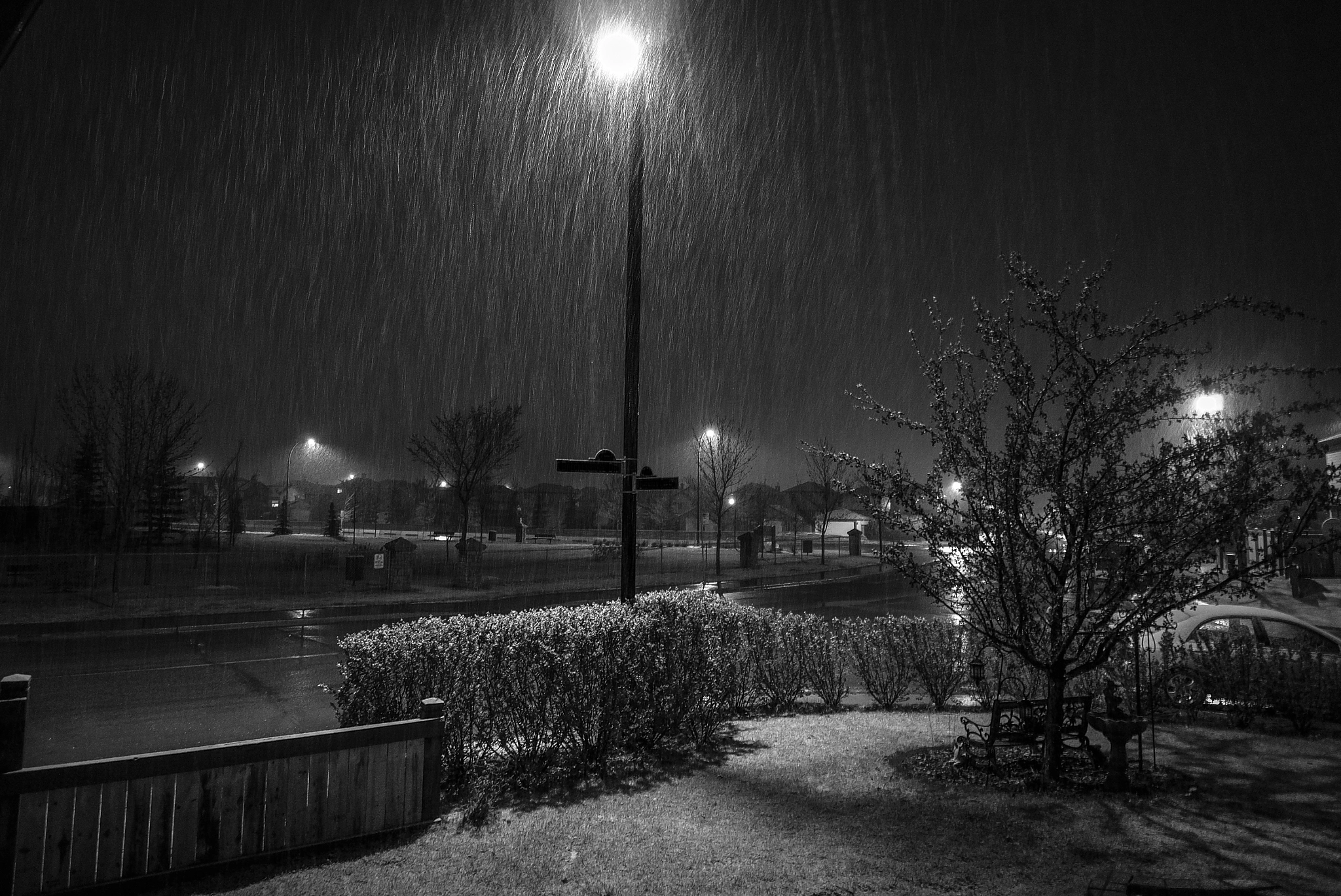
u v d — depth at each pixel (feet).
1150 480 19.53
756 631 30.89
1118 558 19.88
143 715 31.50
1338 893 13.19
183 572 91.25
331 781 16.90
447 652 20.70
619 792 19.76
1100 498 19.42
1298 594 52.54
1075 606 20.15
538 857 15.72
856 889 13.93
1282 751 22.79
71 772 14.65
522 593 75.87
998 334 20.81
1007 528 20.25
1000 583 20.53
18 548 119.85
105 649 46.80
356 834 17.06
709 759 22.74
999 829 16.58
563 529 250.37
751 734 25.96
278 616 60.18
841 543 188.24
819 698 33.30
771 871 14.74
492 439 85.61
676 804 18.72
